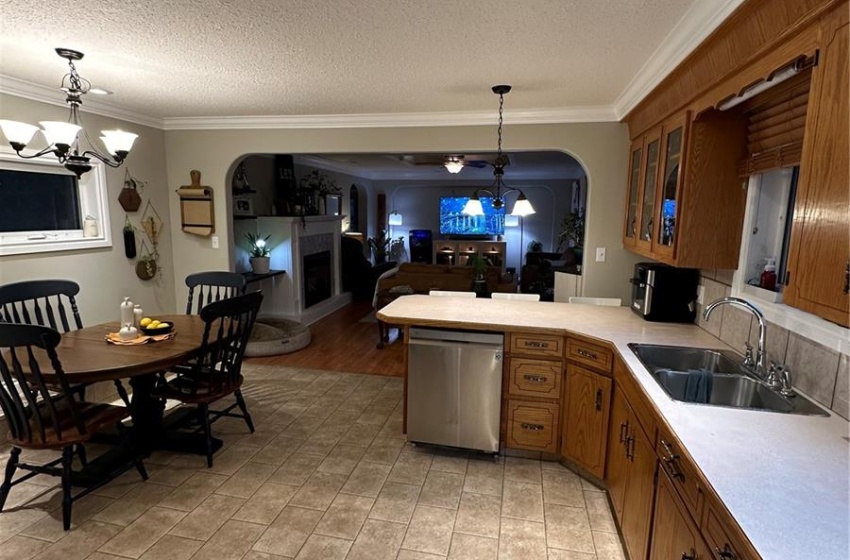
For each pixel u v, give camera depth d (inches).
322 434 124.8
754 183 85.6
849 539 37.8
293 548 82.1
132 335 109.3
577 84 118.6
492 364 108.3
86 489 96.5
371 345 210.2
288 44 93.4
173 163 176.9
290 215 246.8
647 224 117.0
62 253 138.6
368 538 84.9
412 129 159.0
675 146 97.9
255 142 170.2
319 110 153.4
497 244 427.5
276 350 193.9
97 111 147.2
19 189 129.1
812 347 67.3
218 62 104.6
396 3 74.5
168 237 179.8
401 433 125.9
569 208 418.0
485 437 111.4
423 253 447.2
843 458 50.6
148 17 80.9
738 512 41.1
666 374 79.4
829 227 47.7
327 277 287.6
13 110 124.2
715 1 68.7
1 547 81.2
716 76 77.3
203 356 106.2
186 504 94.1
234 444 118.9
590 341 99.6
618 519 85.9
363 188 418.9
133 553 80.4
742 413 61.8
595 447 100.0
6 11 78.7
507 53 97.0
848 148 44.9
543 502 96.1
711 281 102.8
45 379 87.4
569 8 75.7
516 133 152.3
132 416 113.5
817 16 50.0
